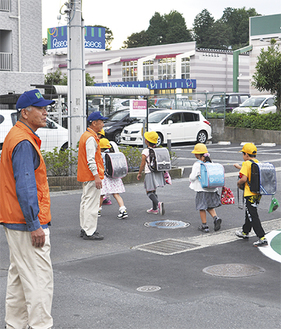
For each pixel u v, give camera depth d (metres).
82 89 13.17
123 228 8.66
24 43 30.22
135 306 4.98
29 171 3.79
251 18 54.91
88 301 5.14
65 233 8.30
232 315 4.70
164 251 7.16
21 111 3.94
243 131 27.70
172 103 30.72
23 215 3.85
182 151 22.45
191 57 73.88
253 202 7.31
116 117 25.58
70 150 13.17
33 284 3.97
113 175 9.17
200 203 8.23
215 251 7.08
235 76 70.88
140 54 77.88
